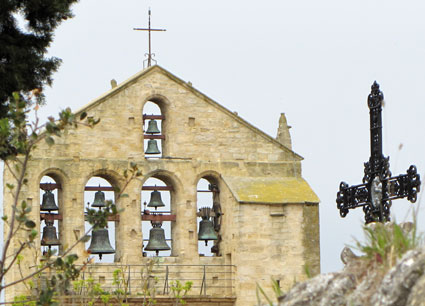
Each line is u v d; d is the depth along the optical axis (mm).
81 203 90188
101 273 89125
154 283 90312
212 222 94062
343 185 55906
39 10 66000
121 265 86812
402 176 52125
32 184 88438
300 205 93062
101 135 91438
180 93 93875
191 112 94062
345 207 55750
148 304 82000
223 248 93750
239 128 95000
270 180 94562
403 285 23594
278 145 95625
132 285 89875
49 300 39406
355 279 25344
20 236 86500
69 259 40344
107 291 85500
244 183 93688
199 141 94062
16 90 63844
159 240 91250
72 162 90188
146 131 92750
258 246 92188
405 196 51969
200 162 93750
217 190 94500
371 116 54844
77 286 74812
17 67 64062
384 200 53281
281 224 92812
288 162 95625
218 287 92312
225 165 94312
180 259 91875
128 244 90750
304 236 92875
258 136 95438
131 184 91625
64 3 66500
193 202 93000
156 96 93250
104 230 89562
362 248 26266
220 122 94625
